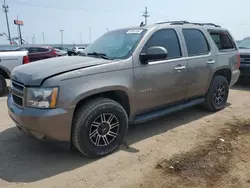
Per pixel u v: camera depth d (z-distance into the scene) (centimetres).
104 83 311
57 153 339
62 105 282
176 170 294
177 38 418
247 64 775
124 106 358
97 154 320
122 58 343
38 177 282
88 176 284
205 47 473
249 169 296
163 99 400
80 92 290
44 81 280
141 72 352
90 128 308
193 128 429
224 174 286
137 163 311
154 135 399
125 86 333
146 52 348
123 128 342
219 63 496
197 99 480
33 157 328
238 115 500
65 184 270
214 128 429
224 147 352
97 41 436
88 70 301
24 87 290
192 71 432
